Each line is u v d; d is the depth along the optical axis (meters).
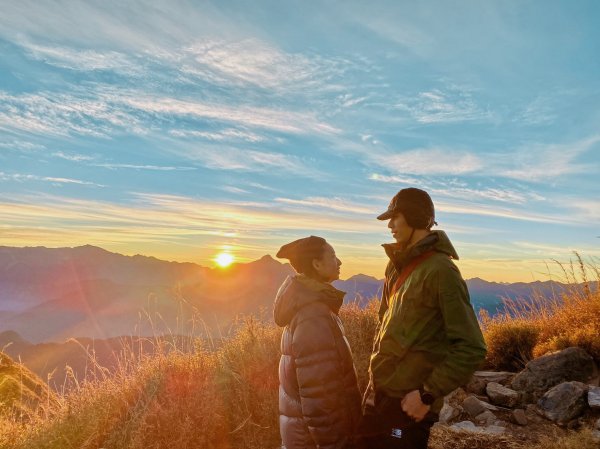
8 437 4.61
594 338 5.66
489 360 6.47
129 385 5.12
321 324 2.68
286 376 2.86
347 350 2.77
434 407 2.51
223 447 4.59
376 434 2.57
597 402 4.74
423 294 2.48
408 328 2.51
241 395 4.84
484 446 4.28
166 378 5.07
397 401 2.51
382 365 2.58
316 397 2.60
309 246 2.87
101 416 4.70
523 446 4.25
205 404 4.66
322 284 2.80
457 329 2.37
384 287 2.93
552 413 4.86
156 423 4.47
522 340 6.42
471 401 5.20
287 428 2.84
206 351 5.54
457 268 2.49
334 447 2.59
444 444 4.31
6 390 6.04
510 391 5.30
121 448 4.27
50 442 4.41
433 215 2.67
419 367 2.47
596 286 7.05
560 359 5.41
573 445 3.97
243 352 5.34
